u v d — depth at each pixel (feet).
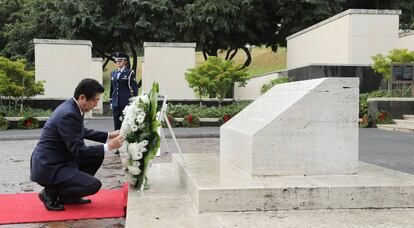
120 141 14.46
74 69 59.31
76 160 14.89
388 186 12.76
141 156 14.67
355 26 51.65
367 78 49.57
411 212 12.35
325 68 48.96
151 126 14.99
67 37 73.10
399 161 22.08
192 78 49.96
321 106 14.25
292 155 14.14
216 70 49.88
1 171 21.56
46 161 13.85
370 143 29.94
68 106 13.98
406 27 81.61
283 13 75.61
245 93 69.21
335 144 14.38
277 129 14.03
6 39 87.76
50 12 75.25
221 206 12.20
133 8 71.20
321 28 58.85
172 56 60.64
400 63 44.32
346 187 12.60
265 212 12.19
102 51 81.05
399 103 42.73
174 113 46.80
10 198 15.65
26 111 48.06
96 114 73.61
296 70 52.16
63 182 13.85
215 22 72.59
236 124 17.16
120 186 18.08
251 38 81.15
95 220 13.03
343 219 11.59
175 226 10.90
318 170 14.30
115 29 73.41
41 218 13.16
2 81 43.68
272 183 12.91
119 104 27.73
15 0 89.97
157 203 13.15
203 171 15.03
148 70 60.44
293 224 11.10
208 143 33.17
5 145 32.55
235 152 16.16
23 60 48.57
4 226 12.46
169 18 74.74
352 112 14.42
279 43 84.84
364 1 79.30
